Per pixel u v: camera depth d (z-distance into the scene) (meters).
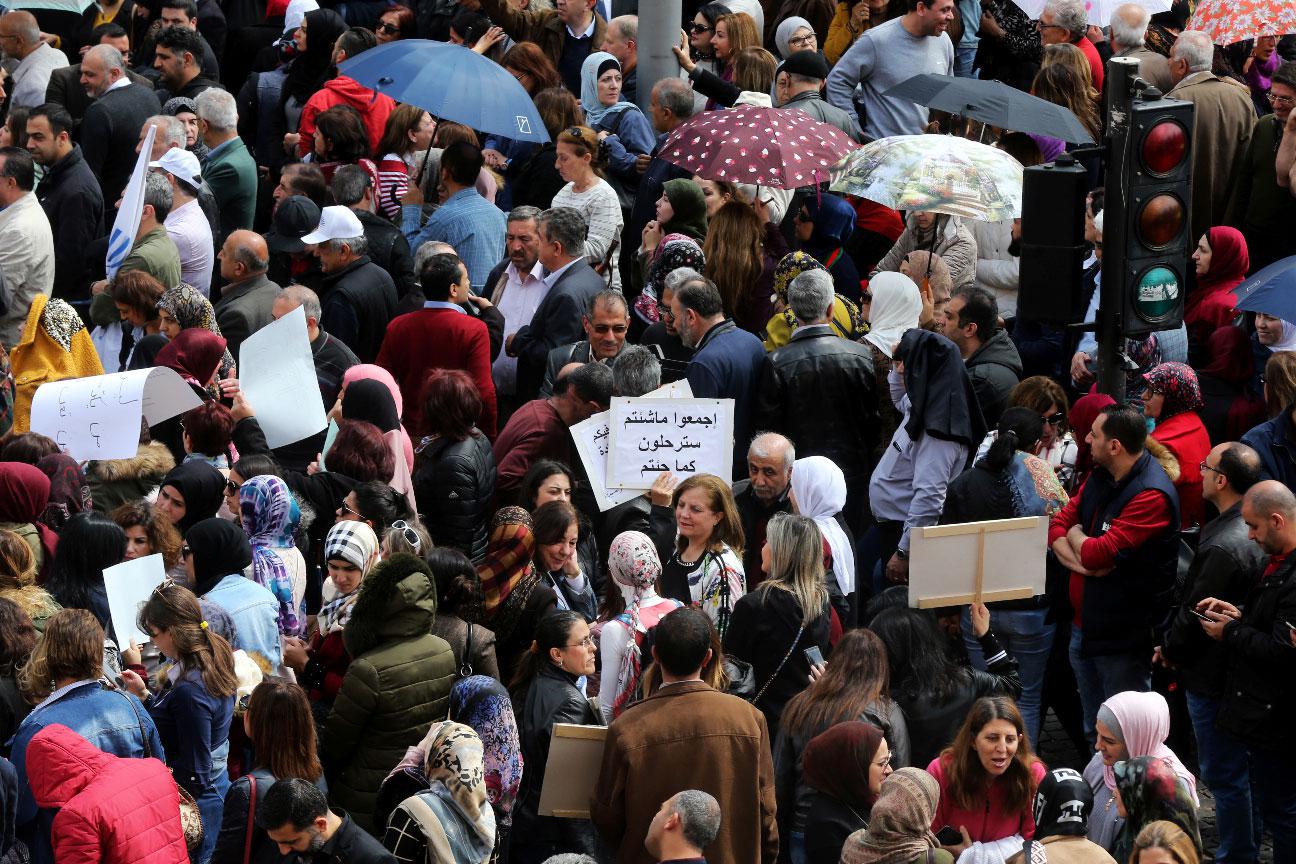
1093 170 47.03
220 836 23.05
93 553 28.69
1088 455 34.31
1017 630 32.91
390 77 45.12
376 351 42.31
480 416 35.03
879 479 35.78
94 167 50.72
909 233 43.75
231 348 40.25
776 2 62.47
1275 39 55.97
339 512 31.72
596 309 36.91
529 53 52.72
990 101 41.91
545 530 30.56
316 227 42.19
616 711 28.06
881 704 26.45
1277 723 29.20
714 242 41.31
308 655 29.59
